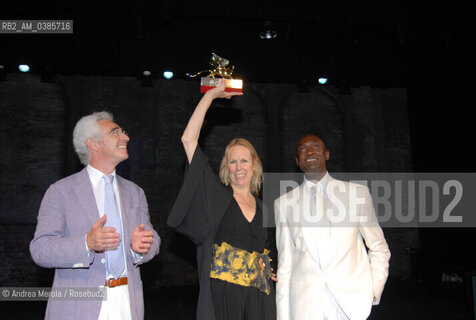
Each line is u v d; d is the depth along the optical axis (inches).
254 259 78.4
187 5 244.2
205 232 77.4
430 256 334.0
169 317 217.6
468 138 294.2
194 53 279.3
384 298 263.6
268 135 358.9
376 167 371.2
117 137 74.0
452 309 225.6
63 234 68.4
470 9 259.6
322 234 85.0
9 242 310.3
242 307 74.7
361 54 300.2
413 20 262.4
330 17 256.1
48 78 319.3
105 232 60.9
